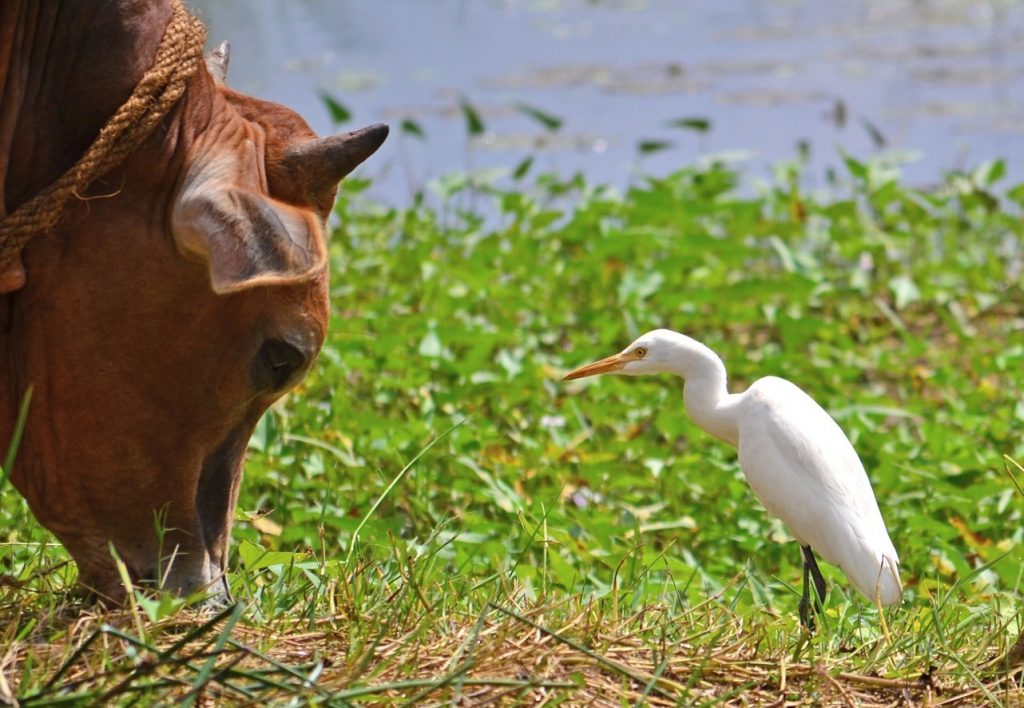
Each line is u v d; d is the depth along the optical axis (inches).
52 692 277.4
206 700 290.8
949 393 637.3
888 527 487.5
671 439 546.9
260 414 327.9
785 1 1642.5
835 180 842.8
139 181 305.9
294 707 280.8
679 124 805.2
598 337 682.8
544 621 336.8
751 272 788.0
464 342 603.8
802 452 386.9
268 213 282.4
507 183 984.9
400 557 373.4
